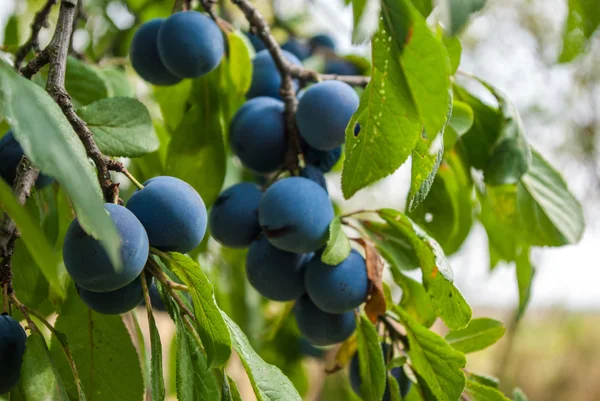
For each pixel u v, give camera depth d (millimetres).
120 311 354
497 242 455
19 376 347
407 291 417
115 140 376
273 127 410
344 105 395
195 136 435
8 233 343
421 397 400
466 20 317
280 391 354
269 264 396
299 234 383
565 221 442
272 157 412
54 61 350
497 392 401
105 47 516
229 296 515
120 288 349
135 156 377
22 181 345
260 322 521
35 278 388
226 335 345
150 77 417
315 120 395
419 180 353
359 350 398
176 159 434
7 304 348
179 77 417
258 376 353
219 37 406
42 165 313
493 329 416
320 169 414
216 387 357
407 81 345
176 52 399
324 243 387
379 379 390
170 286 351
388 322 404
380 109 352
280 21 532
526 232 445
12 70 324
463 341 417
